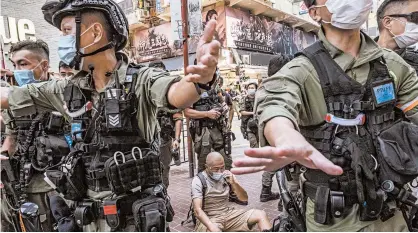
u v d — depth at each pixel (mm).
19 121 2686
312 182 1449
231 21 16500
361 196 1295
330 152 1371
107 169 1547
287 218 1737
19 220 2580
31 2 8109
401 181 1318
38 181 2721
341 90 1362
